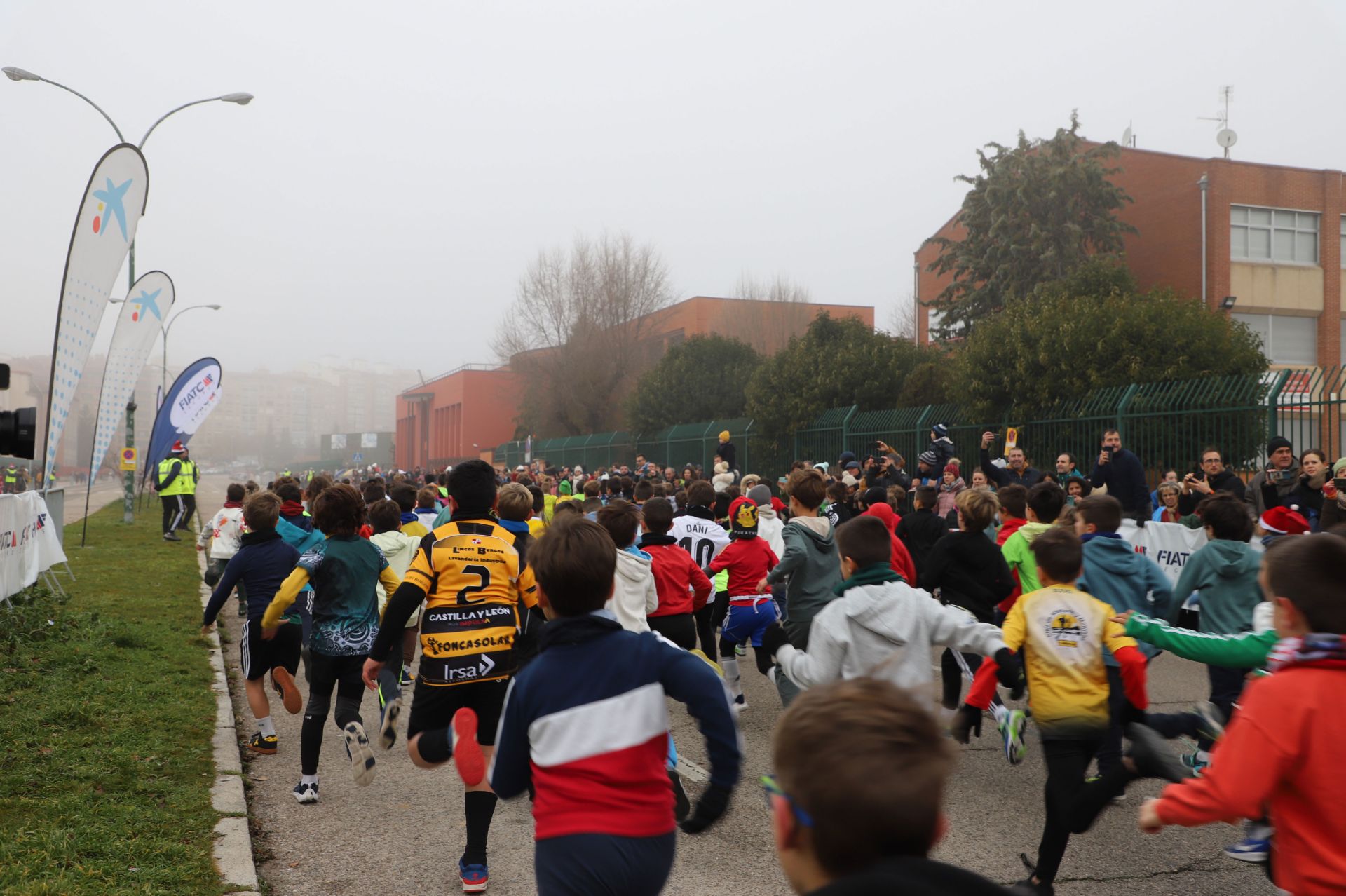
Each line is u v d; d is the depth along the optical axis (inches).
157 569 583.8
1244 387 502.6
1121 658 150.3
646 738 100.7
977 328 924.6
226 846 177.0
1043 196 1104.8
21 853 165.2
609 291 1839.3
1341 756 86.4
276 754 252.7
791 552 215.0
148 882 156.9
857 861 50.7
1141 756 134.7
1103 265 899.4
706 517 318.3
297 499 315.9
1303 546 93.7
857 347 1040.8
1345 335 1133.1
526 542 223.0
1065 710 154.8
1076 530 210.7
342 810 210.8
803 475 220.4
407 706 309.3
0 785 198.8
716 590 302.8
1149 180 1149.1
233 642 392.8
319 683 214.2
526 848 188.2
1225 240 1079.0
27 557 404.5
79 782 203.8
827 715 52.9
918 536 327.9
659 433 1333.7
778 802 55.2
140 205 502.3
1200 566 196.5
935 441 488.7
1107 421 594.2
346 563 211.5
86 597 463.5
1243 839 192.7
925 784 50.0
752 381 1079.6
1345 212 1132.5
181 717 260.2
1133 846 189.0
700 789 220.8
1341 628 89.9
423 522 386.9
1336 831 86.6
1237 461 496.7
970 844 189.8
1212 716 139.9
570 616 106.3
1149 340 699.4
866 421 856.3
